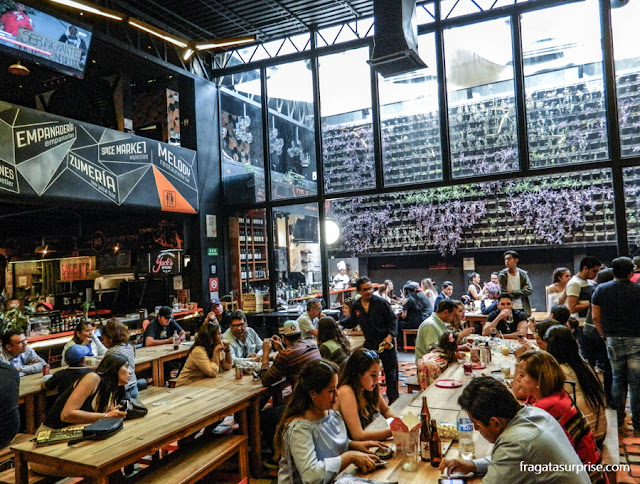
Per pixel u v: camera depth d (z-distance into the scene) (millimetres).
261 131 8242
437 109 7016
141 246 8336
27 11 5207
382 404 2795
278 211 10062
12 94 8703
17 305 7879
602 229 9945
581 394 2508
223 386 3861
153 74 7855
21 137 5273
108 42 6355
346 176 8672
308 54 7797
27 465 2602
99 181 6145
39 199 5441
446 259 11820
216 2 6797
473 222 11133
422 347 4418
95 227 8891
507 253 5840
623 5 6008
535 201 10500
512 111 7758
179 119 8797
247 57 8344
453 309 4430
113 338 4117
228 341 4957
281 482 2145
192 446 3258
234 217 8672
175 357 5418
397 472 2082
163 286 8250
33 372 4621
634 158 5898
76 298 9047
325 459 2061
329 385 2133
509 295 5645
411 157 8359
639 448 3682
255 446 3658
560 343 2605
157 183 7043
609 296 4086
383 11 4992
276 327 7945
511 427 1740
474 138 7945
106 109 7695
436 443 2152
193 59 8078
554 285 6281
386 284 9586
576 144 7523
